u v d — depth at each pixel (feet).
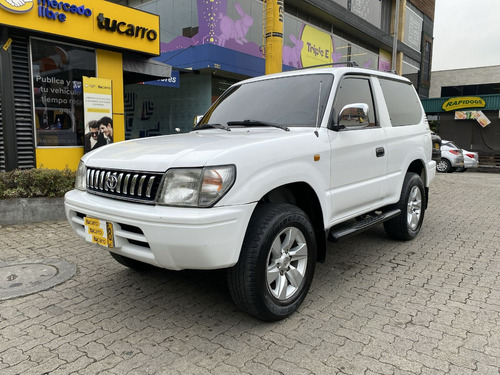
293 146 9.91
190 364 8.14
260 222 9.12
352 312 10.39
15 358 8.36
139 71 30.96
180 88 48.78
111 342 8.98
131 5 50.72
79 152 27.43
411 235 16.58
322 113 11.44
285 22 54.65
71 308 10.63
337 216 11.71
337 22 65.82
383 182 13.83
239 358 8.34
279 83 13.29
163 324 9.80
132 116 54.34
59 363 8.18
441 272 13.25
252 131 11.35
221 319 10.05
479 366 8.02
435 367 7.99
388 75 15.64
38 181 19.33
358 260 14.46
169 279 12.64
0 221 18.47
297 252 10.12
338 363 8.15
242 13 46.16
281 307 9.71
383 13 86.89
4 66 22.85
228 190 8.33
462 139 65.77
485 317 10.06
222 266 8.39
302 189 10.79
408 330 9.44
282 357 8.38
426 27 108.58
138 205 8.79
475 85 119.55
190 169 8.32
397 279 12.66
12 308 10.60
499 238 17.44
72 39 25.44
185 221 7.91
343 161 11.61
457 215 22.52
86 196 10.16
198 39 43.57
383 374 7.79
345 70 12.71
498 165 61.77
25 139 24.52
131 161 9.29
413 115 16.88
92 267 13.60
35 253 14.89
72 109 27.25
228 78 48.93
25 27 22.84
